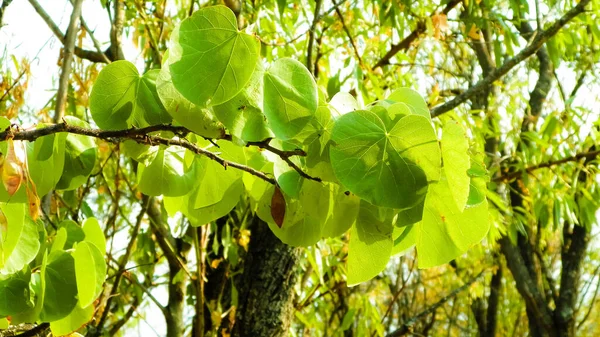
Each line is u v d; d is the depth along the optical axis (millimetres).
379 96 2127
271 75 773
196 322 1917
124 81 809
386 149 759
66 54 1276
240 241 2057
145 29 2031
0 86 1903
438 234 821
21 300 837
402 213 797
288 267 1949
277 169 806
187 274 1972
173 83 743
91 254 849
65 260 857
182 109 761
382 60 2533
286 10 2387
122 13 1817
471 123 2479
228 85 749
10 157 732
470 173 785
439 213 812
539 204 2629
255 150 891
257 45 757
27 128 753
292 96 771
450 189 762
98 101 806
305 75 778
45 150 849
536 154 2631
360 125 761
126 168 2578
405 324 2613
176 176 878
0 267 776
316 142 786
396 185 759
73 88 2010
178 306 2004
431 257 826
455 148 754
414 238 856
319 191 819
